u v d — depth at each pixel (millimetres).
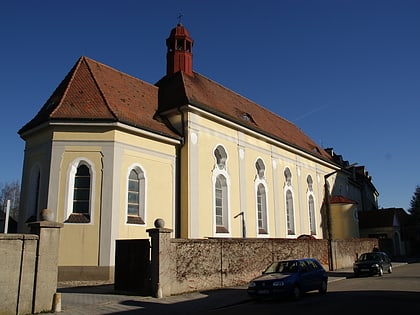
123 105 22531
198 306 13367
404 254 50406
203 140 24625
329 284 20188
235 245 19125
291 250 23281
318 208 38875
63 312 12047
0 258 11062
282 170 33094
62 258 18844
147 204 21188
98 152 20031
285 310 12117
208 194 24297
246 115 31109
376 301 13172
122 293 15578
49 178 19672
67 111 20344
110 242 18984
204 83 30469
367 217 48656
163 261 15250
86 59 24297
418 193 68812
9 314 11047
